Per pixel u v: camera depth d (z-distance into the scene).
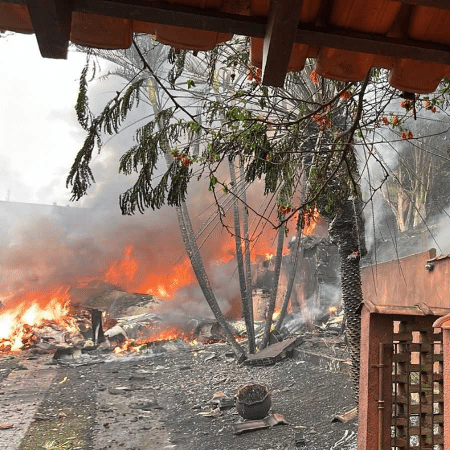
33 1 1.38
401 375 4.04
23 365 16.98
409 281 10.77
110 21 1.61
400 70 1.83
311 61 5.00
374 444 3.95
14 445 8.88
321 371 12.22
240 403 9.38
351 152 5.12
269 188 4.82
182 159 4.52
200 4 1.56
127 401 11.88
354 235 7.30
